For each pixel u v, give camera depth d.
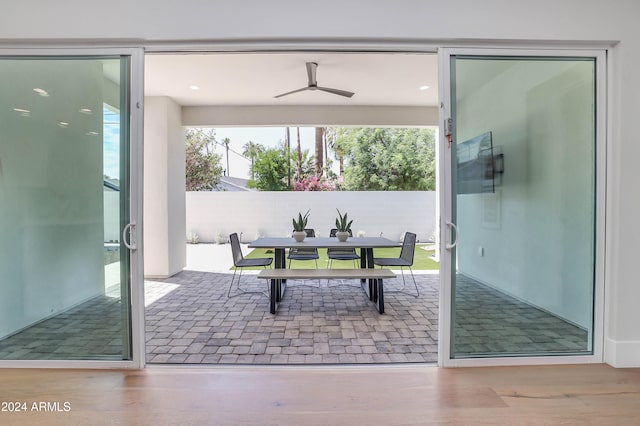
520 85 2.16
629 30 2.06
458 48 2.11
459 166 2.13
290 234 9.21
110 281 2.13
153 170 4.93
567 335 2.21
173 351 2.45
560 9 2.05
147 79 4.21
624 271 2.09
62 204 2.15
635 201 2.08
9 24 2.00
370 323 3.07
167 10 2.02
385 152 11.09
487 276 2.16
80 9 2.01
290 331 2.86
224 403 1.73
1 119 2.17
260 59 3.63
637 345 2.10
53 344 2.13
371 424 1.56
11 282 2.17
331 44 2.10
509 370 2.08
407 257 4.32
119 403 1.72
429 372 2.06
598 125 2.14
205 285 4.54
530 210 2.23
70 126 2.14
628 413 1.63
